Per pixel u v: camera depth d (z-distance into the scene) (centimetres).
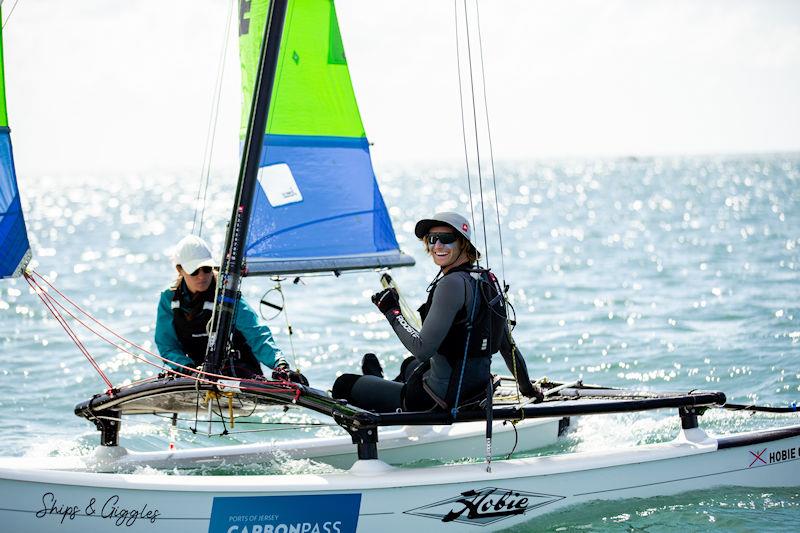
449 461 2008
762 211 9625
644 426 2250
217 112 2038
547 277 4950
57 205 17400
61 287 4906
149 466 1827
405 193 17375
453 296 1547
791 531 1644
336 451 1953
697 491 1775
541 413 1672
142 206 16175
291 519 1558
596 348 3161
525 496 1655
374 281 4953
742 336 3244
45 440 2212
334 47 2075
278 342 3359
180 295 1762
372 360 1798
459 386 1591
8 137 1565
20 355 3166
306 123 2050
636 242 6712
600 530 1661
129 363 3031
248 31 1995
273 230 2005
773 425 2205
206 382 1605
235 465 1888
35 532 1505
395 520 1589
